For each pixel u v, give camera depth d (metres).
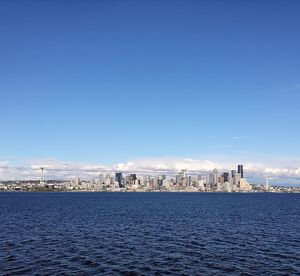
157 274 43.31
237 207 181.25
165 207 176.38
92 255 53.47
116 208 164.50
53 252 55.12
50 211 139.50
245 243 65.00
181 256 53.44
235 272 44.34
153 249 58.72
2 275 41.88
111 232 78.31
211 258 52.19
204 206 189.00
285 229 86.38
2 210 143.62
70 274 42.72
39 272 43.38
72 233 75.94
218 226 91.44
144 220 105.69
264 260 51.03
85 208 162.00
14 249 56.97
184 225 93.00
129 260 50.53
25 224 91.81
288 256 53.69
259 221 105.62
